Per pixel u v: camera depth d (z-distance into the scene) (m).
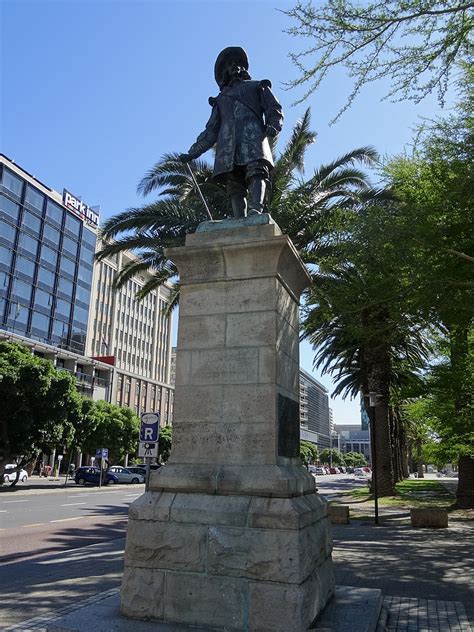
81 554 11.19
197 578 4.70
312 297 14.40
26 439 33.81
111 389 71.56
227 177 6.64
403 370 26.83
